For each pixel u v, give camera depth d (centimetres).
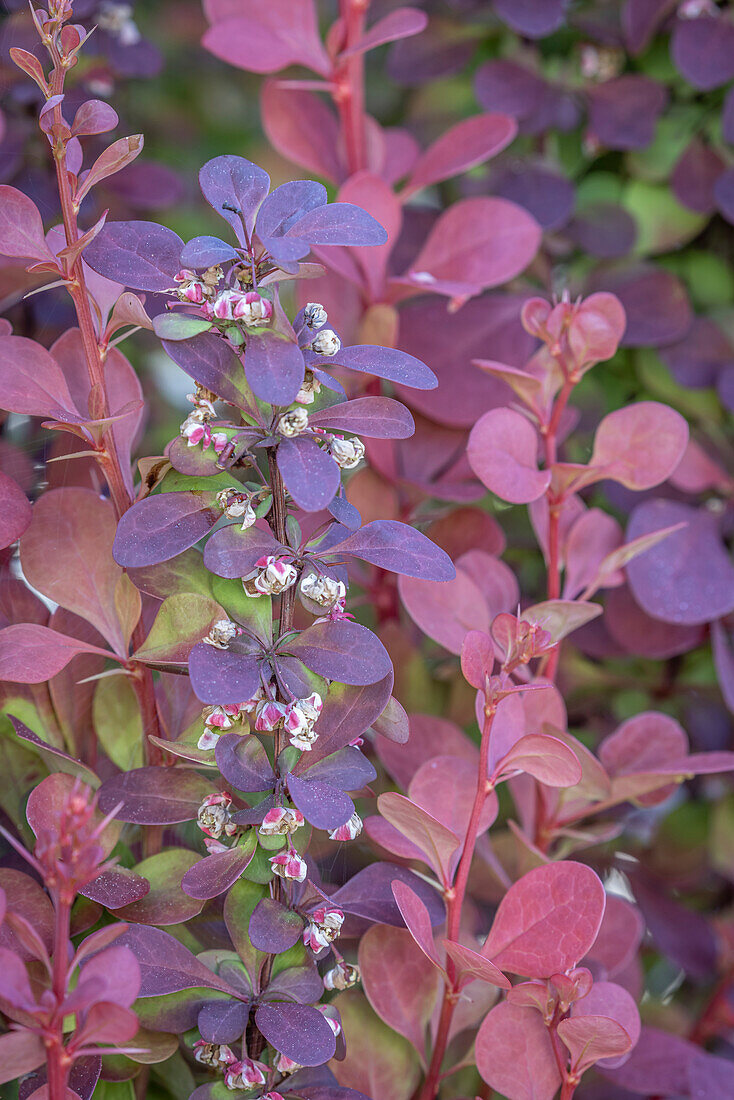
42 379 49
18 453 54
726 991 64
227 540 47
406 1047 52
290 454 46
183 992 48
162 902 49
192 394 47
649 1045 56
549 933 50
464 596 55
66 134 48
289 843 47
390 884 51
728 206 64
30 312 59
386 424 48
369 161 64
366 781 48
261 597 48
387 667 47
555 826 56
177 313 47
